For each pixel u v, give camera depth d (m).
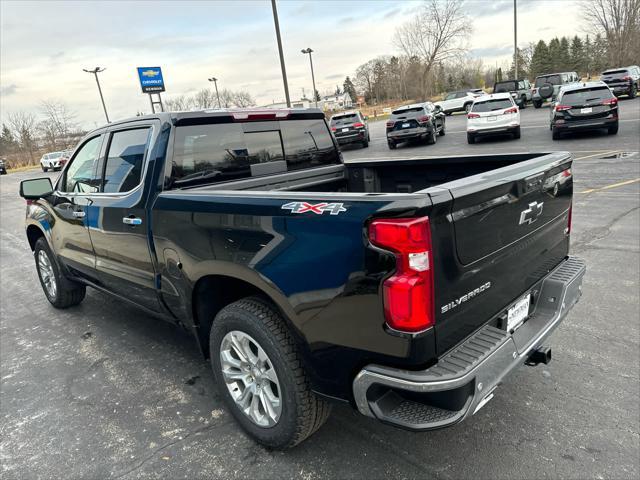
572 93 14.98
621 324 3.71
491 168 3.19
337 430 2.73
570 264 2.93
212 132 3.11
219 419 2.92
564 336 3.61
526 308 2.57
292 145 3.65
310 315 2.10
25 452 2.73
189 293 2.76
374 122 42.59
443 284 1.89
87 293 5.50
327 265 1.98
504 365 2.07
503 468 2.37
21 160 54.88
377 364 1.95
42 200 4.46
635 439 2.51
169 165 2.87
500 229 2.20
